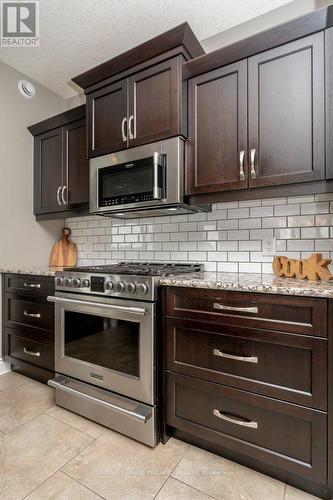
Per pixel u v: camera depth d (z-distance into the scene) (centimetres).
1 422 166
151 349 147
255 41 149
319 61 136
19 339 225
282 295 120
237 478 128
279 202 181
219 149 162
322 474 113
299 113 141
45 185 254
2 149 238
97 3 181
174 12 188
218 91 163
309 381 116
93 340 171
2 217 238
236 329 131
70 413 176
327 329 112
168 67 171
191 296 142
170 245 223
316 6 176
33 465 134
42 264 269
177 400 147
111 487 122
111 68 189
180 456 141
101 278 166
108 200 196
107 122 196
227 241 199
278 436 122
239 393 130
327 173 134
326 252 167
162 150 173
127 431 154
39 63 240
